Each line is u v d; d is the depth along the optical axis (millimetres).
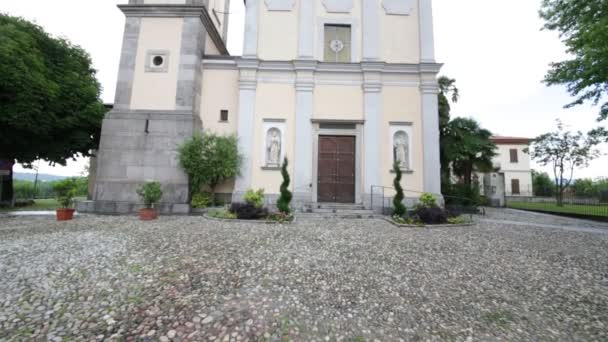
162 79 10695
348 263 4125
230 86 11344
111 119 10258
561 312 2805
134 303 2723
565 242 5953
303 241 5418
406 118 10953
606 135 11203
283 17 11594
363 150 10859
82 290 2998
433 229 7281
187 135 10234
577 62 9180
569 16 9492
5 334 2203
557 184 18125
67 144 11625
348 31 11703
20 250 4477
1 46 9344
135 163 10094
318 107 11094
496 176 16641
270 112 11031
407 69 11062
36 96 9977
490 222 8914
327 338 2250
